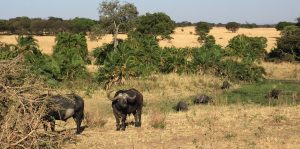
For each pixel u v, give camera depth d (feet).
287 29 155.02
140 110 48.57
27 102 26.55
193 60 108.58
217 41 268.00
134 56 102.47
